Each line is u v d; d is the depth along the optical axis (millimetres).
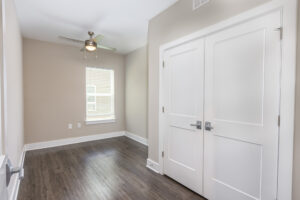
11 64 1890
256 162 1537
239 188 1663
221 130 1815
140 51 4363
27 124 3637
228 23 1707
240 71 1646
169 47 2414
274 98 1414
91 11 2559
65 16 2703
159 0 2275
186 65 2189
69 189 2174
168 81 2465
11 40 1921
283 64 1354
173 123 2395
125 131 5047
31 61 3664
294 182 1308
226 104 1770
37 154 3412
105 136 4727
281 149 1373
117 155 3418
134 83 4621
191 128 2135
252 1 1524
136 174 2604
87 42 2879
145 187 2238
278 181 1392
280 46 1372
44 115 3832
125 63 5020
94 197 2014
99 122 4598
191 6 2098
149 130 2854
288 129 1330
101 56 4617
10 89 1766
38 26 3064
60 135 4043
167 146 2510
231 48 1715
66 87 4098
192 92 2117
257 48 1518
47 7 2432
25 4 2332
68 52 4109
